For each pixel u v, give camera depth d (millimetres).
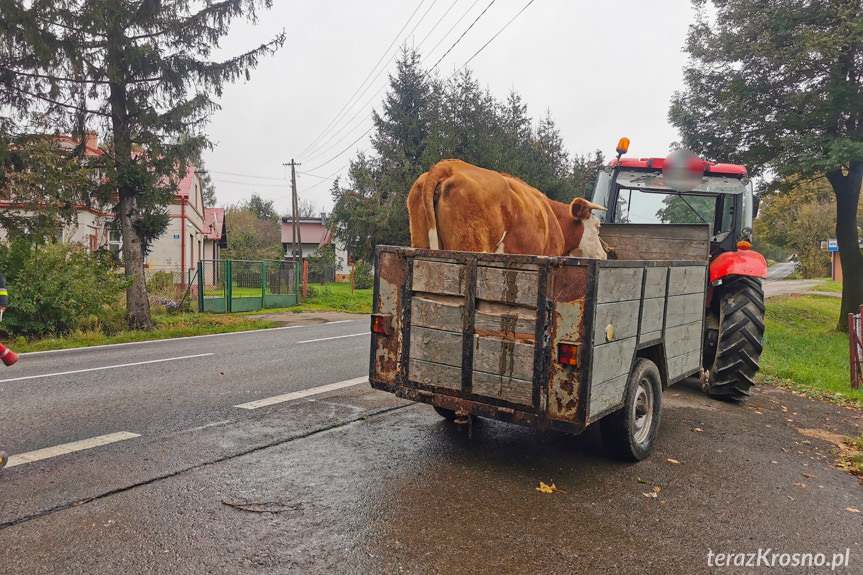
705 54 14562
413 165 27016
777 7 13188
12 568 2721
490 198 4992
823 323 19125
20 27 10086
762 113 14086
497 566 2885
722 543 3223
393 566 2848
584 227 6359
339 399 6090
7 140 10688
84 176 11562
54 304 11117
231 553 2916
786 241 48500
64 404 5773
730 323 6398
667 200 7707
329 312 18953
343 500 3588
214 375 7367
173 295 18672
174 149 12258
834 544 3271
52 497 3516
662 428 5422
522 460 4410
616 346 3949
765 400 6926
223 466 4094
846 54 12859
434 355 4242
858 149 12227
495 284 3949
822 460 4773
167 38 11992
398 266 4398
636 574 2867
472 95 27312
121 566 2768
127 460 4172
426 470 4133
